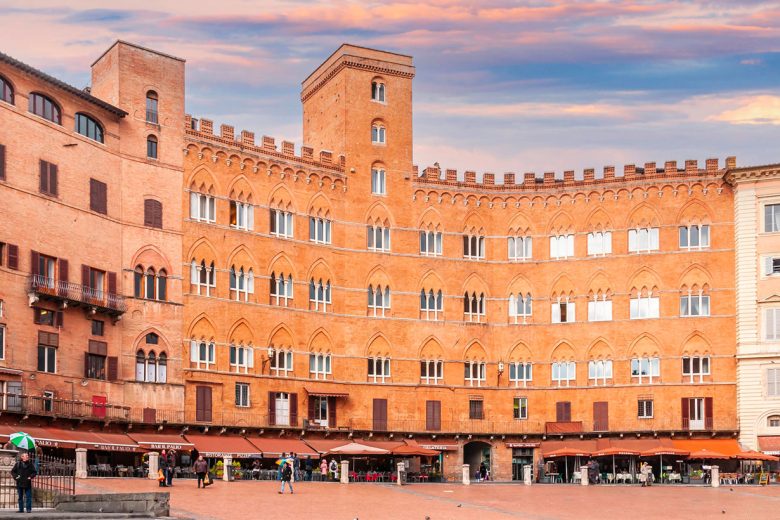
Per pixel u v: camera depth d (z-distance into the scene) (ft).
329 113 369.71
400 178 364.79
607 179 366.43
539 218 371.35
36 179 282.36
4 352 267.59
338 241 353.31
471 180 372.38
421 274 362.12
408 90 370.94
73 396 285.02
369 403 348.79
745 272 350.84
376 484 276.82
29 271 277.23
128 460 301.84
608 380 358.02
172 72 323.57
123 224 306.96
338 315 349.41
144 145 314.76
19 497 175.63
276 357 335.06
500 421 362.12
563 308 366.02
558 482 345.10
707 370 351.67
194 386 315.17
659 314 356.79
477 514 207.00
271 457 320.91
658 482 336.70
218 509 194.59
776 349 343.26
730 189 358.84
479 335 365.40
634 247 361.92
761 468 335.06
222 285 325.83
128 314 303.89
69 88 291.99
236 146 333.83
